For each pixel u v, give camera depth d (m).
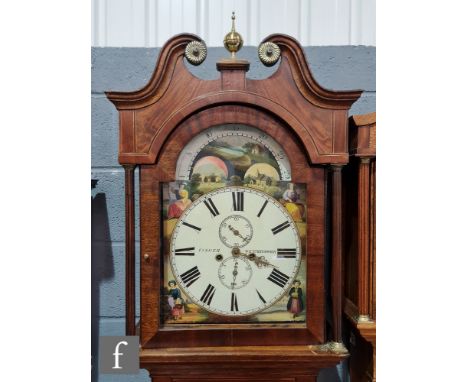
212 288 1.04
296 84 1.02
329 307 1.33
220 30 1.36
